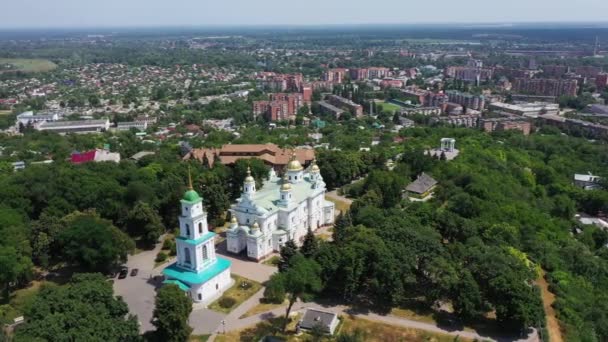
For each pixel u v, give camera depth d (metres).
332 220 174.88
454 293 113.75
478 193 185.88
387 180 191.38
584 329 115.62
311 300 122.50
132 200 161.50
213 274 123.00
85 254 129.75
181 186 168.00
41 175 171.62
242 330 110.56
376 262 119.81
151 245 154.62
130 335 95.06
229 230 146.88
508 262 120.50
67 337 85.88
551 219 188.75
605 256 169.88
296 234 157.12
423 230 140.62
